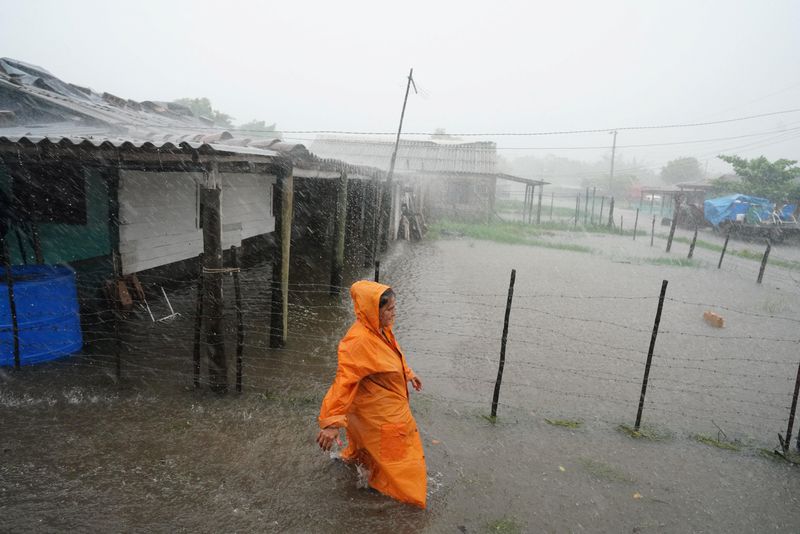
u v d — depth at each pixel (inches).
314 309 350.0
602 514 144.3
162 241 335.0
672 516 145.6
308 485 147.9
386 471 135.5
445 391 229.0
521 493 151.6
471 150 1278.3
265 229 518.0
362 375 127.0
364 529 131.1
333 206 649.6
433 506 141.9
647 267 632.4
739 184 1211.2
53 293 223.5
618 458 176.6
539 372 260.7
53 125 357.4
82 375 214.7
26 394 194.7
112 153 193.8
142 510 133.9
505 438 185.8
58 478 145.3
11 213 290.5
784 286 542.9
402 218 816.9
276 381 223.3
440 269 555.8
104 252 319.3
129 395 199.0
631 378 259.8
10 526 125.0
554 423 200.5
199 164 192.2
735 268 655.1
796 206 1075.3
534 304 410.3
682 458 179.5
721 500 154.9
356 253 617.3
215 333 200.2
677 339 331.3
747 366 285.9
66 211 301.0
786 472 173.2
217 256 197.5
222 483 147.1
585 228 1122.7
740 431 205.8
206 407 193.2
